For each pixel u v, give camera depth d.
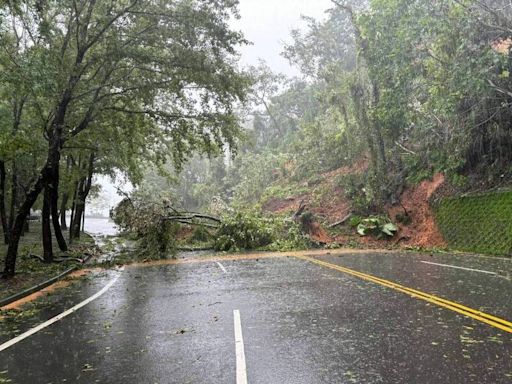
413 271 11.93
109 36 15.30
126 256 20.25
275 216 27.86
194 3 15.82
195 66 15.91
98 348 5.89
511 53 15.77
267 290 9.82
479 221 17.78
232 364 4.97
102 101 17.59
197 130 18.75
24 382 4.75
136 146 22.66
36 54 12.77
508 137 17.91
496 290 8.72
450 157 20.48
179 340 6.07
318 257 17.30
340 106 30.48
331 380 4.38
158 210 21.05
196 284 11.36
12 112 18.23
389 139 25.72
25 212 13.79
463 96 17.03
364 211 25.09
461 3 15.24
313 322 6.71
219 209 32.16
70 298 10.19
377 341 5.61
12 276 13.33
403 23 16.47
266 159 44.22
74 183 26.28
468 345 5.30
